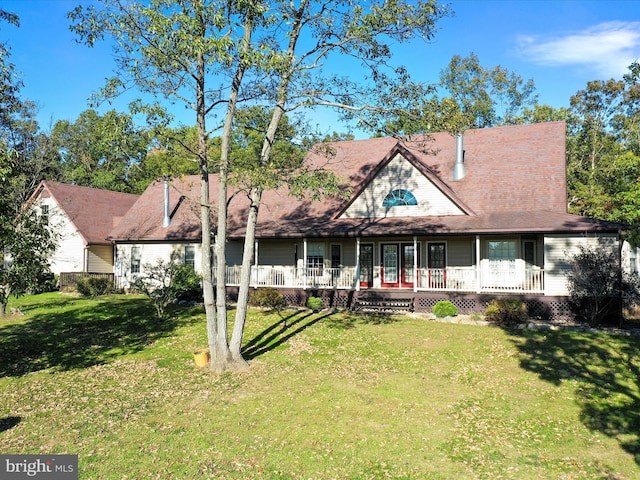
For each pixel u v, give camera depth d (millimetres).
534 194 19219
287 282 21500
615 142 36969
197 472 6816
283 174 11867
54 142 31703
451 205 19703
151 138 11164
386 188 21000
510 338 13992
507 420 8500
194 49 9523
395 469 6828
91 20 10367
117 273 27234
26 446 7746
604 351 12258
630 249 21875
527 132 22500
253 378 11109
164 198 27766
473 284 18938
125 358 13250
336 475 6699
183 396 10031
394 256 21703
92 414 9109
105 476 6730
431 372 11312
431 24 11367
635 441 7555
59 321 18312
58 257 29672
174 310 20328
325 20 11523
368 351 13211
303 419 8664
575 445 7488
